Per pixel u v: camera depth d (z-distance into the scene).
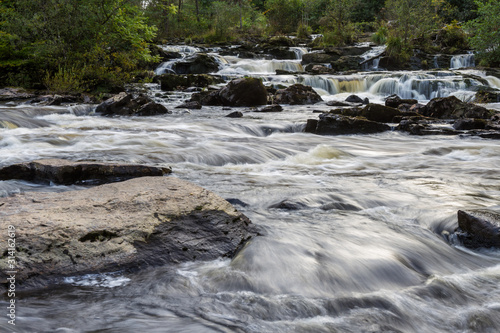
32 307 2.43
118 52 17.58
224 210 3.59
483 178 5.87
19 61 15.94
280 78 19.55
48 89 15.29
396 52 24.44
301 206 4.36
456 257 3.47
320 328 2.37
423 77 19.25
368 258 3.21
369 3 38.38
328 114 10.10
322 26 34.00
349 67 24.22
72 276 2.77
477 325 2.54
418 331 2.47
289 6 35.16
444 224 3.93
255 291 2.75
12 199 3.48
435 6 30.42
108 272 2.88
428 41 26.94
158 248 3.12
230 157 7.01
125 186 3.88
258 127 10.19
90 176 5.12
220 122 10.80
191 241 3.26
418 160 7.25
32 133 8.60
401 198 4.75
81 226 3.01
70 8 16.05
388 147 8.38
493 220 3.60
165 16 30.62
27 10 15.98
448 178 5.85
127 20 17.53
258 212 4.21
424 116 11.71
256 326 2.33
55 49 15.76
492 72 20.62
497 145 8.41
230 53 26.55
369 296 2.76
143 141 8.05
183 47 26.39
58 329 2.19
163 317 2.37
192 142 8.12
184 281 2.83
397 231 3.79
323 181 5.57
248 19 35.66
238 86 14.84
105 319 2.32
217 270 3.01
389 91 18.92
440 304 2.75
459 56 24.33
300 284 2.85
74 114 12.03
